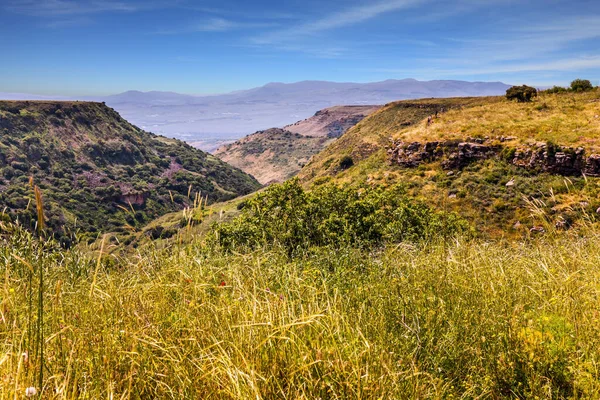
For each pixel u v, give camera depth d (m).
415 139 45.41
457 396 2.42
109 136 191.62
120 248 4.60
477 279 3.93
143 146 198.75
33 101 177.25
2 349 2.29
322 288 3.98
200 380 2.16
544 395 2.38
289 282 4.14
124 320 2.84
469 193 33.34
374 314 3.27
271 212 14.55
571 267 4.39
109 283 3.82
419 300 3.54
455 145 40.53
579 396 2.39
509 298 3.52
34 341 2.18
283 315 2.72
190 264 4.78
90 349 2.35
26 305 2.83
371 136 97.56
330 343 2.51
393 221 14.69
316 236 12.63
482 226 28.64
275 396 2.07
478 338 2.87
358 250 6.65
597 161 28.69
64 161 157.50
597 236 5.29
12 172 131.25
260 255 5.78
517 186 31.89
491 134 39.62
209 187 178.88
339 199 16.12
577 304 3.26
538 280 4.07
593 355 2.48
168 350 2.41
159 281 3.97
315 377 2.22
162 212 137.75
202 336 2.62
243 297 3.30
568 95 53.22
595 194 24.69
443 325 3.13
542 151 32.62
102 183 149.75
